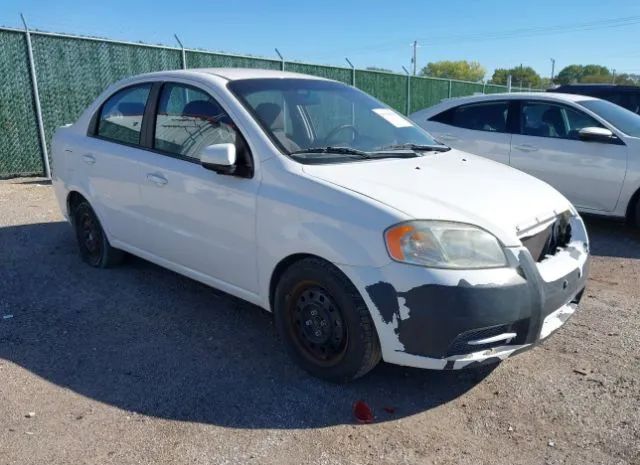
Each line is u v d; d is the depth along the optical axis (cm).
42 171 934
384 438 267
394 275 269
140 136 419
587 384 315
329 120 385
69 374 320
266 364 335
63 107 937
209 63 1109
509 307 270
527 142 668
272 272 323
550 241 326
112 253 479
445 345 267
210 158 323
